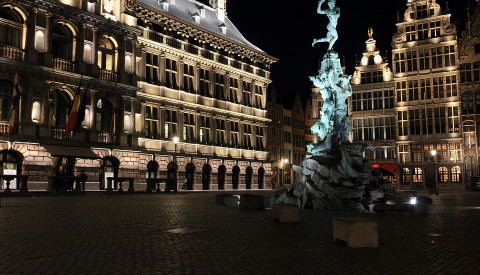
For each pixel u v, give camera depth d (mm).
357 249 9258
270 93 71812
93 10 42094
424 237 11008
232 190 56781
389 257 8352
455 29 62125
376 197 20984
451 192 51031
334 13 25547
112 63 44406
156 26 49969
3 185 34281
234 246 9609
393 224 13977
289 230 12367
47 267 7418
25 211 17562
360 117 68688
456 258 8258
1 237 10594
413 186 63625
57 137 38281
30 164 35688
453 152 61312
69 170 39438
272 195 24094
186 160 51469
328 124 24578
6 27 36031
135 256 8430
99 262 7848
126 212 17688
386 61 67625
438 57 63438
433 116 62969
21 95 36156
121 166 43406
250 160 61719
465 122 60531
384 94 67562
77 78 39969
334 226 10227
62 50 40062
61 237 10688
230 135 59344
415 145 64062
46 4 37812
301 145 80750
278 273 7082
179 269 7344
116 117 43812
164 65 50312
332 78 24859
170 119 50750
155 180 40438
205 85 55906
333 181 21812
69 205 21250
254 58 64875
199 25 57781
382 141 66688
